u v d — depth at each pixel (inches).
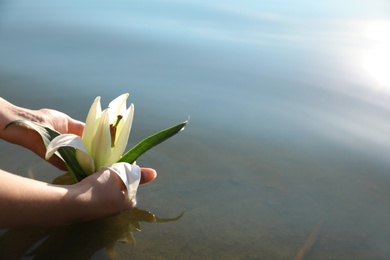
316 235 37.6
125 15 73.4
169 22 71.8
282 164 43.9
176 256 35.7
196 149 45.1
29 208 35.4
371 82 55.6
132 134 45.6
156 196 40.2
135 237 36.8
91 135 38.8
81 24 67.1
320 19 77.5
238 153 44.9
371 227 38.4
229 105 51.0
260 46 64.3
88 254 35.4
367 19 77.7
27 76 52.3
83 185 37.3
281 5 86.0
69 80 52.4
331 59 60.4
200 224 38.0
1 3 74.6
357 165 44.2
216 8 82.0
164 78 54.7
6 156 42.2
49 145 37.4
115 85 52.3
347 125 48.7
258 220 38.6
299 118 49.7
